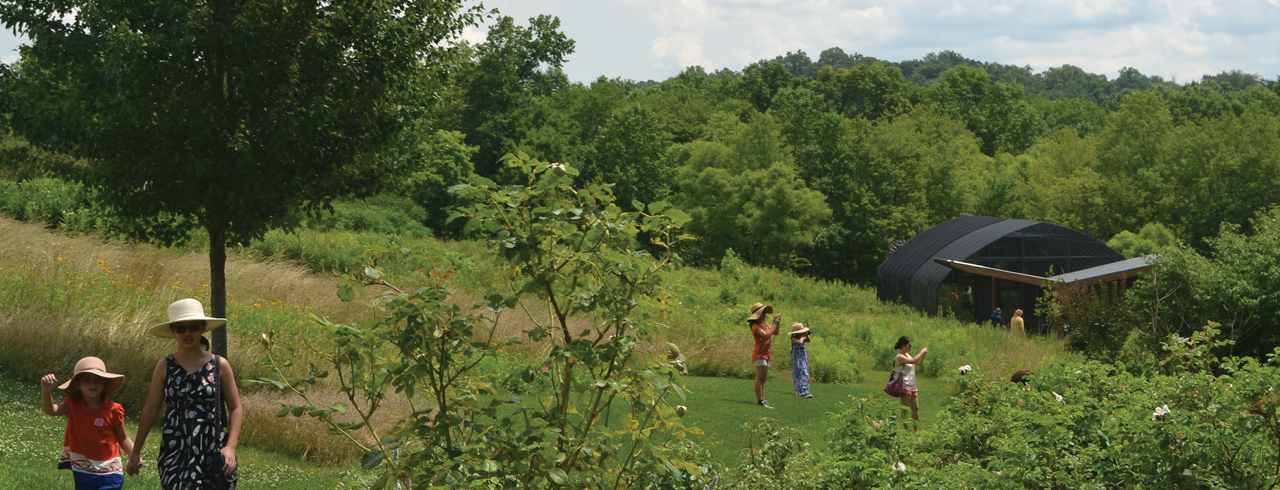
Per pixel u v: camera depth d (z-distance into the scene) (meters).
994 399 8.01
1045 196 72.69
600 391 4.53
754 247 64.88
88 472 5.81
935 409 14.84
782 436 6.92
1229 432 5.89
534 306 17.83
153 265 18.14
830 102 119.50
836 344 22.77
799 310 30.11
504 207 4.59
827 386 17.66
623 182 65.94
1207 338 9.01
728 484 6.20
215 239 10.76
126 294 14.73
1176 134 77.19
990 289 38.16
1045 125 135.00
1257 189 71.56
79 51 9.80
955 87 134.38
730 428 12.07
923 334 26.38
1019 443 6.05
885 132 72.00
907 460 6.70
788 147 71.94
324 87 9.97
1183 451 5.82
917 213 69.75
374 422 9.95
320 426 9.84
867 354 22.75
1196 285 17.02
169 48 9.43
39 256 16.56
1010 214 72.12
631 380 4.65
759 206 62.25
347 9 10.22
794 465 6.58
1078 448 6.36
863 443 6.89
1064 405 6.91
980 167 80.19
